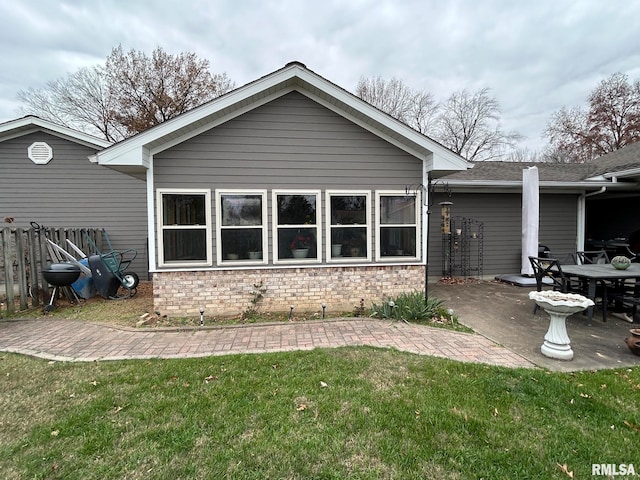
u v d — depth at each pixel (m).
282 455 2.29
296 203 6.14
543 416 2.73
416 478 2.08
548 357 3.97
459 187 9.05
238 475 2.11
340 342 4.51
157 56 19.75
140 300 7.20
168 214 5.80
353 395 3.04
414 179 6.43
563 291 5.93
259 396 3.03
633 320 5.39
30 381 3.35
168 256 5.81
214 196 5.89
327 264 6.19
